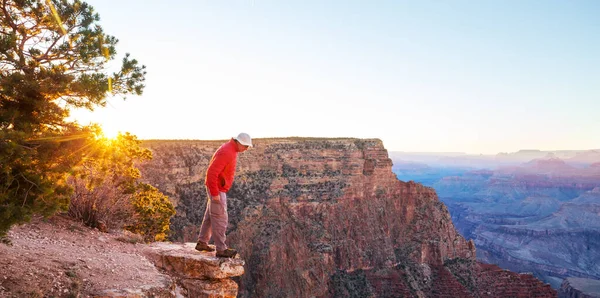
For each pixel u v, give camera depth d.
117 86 12.78
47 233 11.38
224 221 10.83
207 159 79.88
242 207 77.88
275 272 70.75
